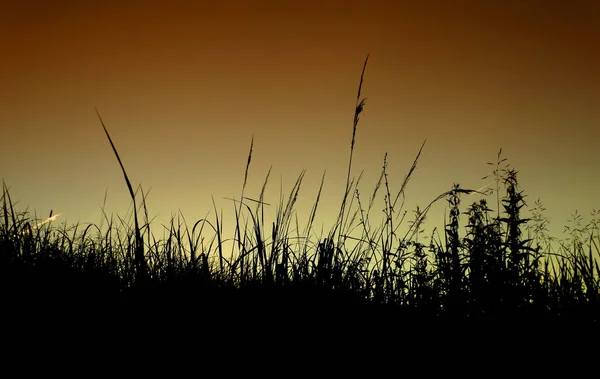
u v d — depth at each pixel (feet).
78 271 11.69
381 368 10.08
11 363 8.91
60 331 9.66
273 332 10.32
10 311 9.89
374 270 13.33
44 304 10.16
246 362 9.66
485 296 12.71
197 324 10.20
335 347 10.30
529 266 13.37
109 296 10.82
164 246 12.84
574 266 14.29
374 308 11.91
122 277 12.00
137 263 11.16
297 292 11.43
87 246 13.32
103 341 9.61
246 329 10.32
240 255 12.42
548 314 12.71
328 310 11.13
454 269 13.09
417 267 13.70
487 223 13.87
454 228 13.60
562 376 10.45
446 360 10.67
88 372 8.93
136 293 10.87
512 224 13.57
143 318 10.18
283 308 10.91
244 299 11.18
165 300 10.66
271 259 12.17
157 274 11.80
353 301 11.81
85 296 10.64
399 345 10.73
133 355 9.41
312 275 12.05
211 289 11.30
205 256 11.83
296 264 12.75
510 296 12.62
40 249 12.66
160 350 9.59
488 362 10.71
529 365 10.73
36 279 10.92
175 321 10.23
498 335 11.71
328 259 12.59
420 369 10.30
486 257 13.07
